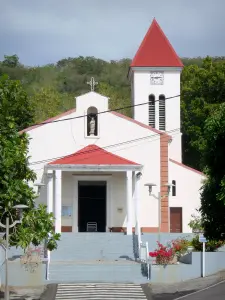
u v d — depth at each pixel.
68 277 35.81
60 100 85.81
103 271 36.53
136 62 55.97
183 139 73.62
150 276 34.97
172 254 36.25
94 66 121.81
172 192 52.31
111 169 45.66
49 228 24.92
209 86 66.00
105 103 48.88
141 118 55.78
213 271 35.69
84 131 48.62
